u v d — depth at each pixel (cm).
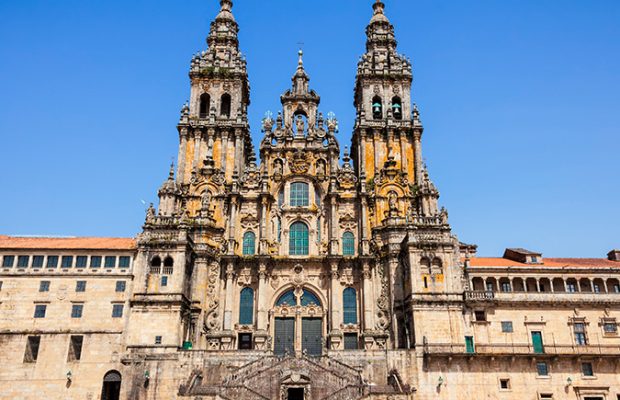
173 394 5153
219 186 6631
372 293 6159
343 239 6550
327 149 6912
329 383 4716
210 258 6222
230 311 6041
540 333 5709
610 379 5481
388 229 6325
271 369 4772
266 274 6250
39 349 5325
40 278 5588
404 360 5381
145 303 5531
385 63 7519
